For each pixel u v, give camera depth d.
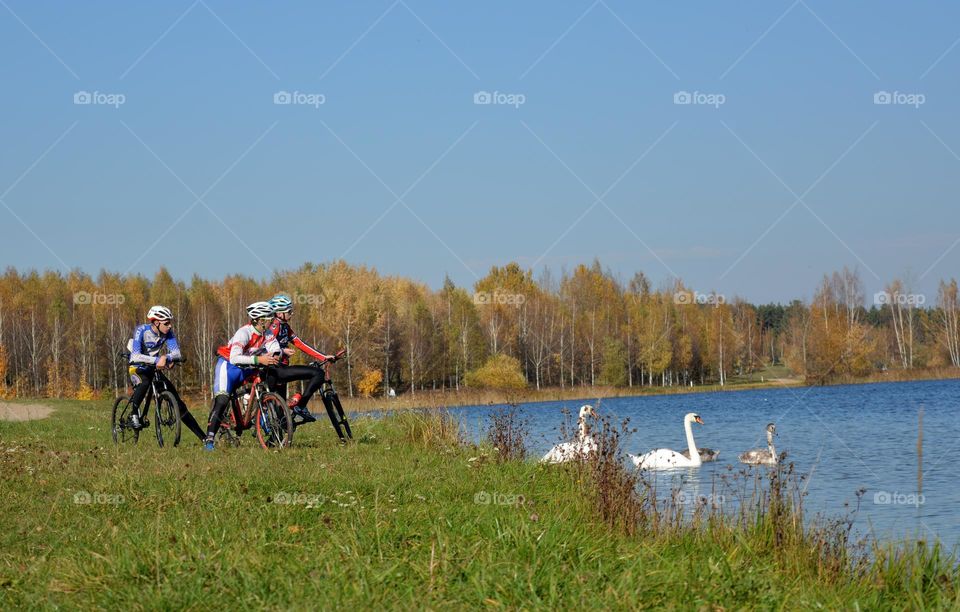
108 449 12.73
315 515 7.43
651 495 8.91
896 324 75.81
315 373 13.42
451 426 15.52
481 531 6.87
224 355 13.17
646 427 32.25
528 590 5.25
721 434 29.06
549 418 30.44
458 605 5.10
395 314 70.88
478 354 71.75
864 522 11.25
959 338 74.38
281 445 12.52
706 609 5.06
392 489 8.88
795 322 71.31
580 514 8.26
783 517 7.67
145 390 13.79
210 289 74.94
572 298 79.50
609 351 72.31
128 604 5.07
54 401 32.47
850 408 40.91
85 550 6.17
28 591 5.45
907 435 26.78
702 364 77.44
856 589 6.32
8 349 72.75
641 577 5.50
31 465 10.59
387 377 65.62
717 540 7.40
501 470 10.89
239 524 7.02
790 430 29.80
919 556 6.72
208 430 12.97
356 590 5.17
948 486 15.23
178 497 8.19
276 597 5.13
